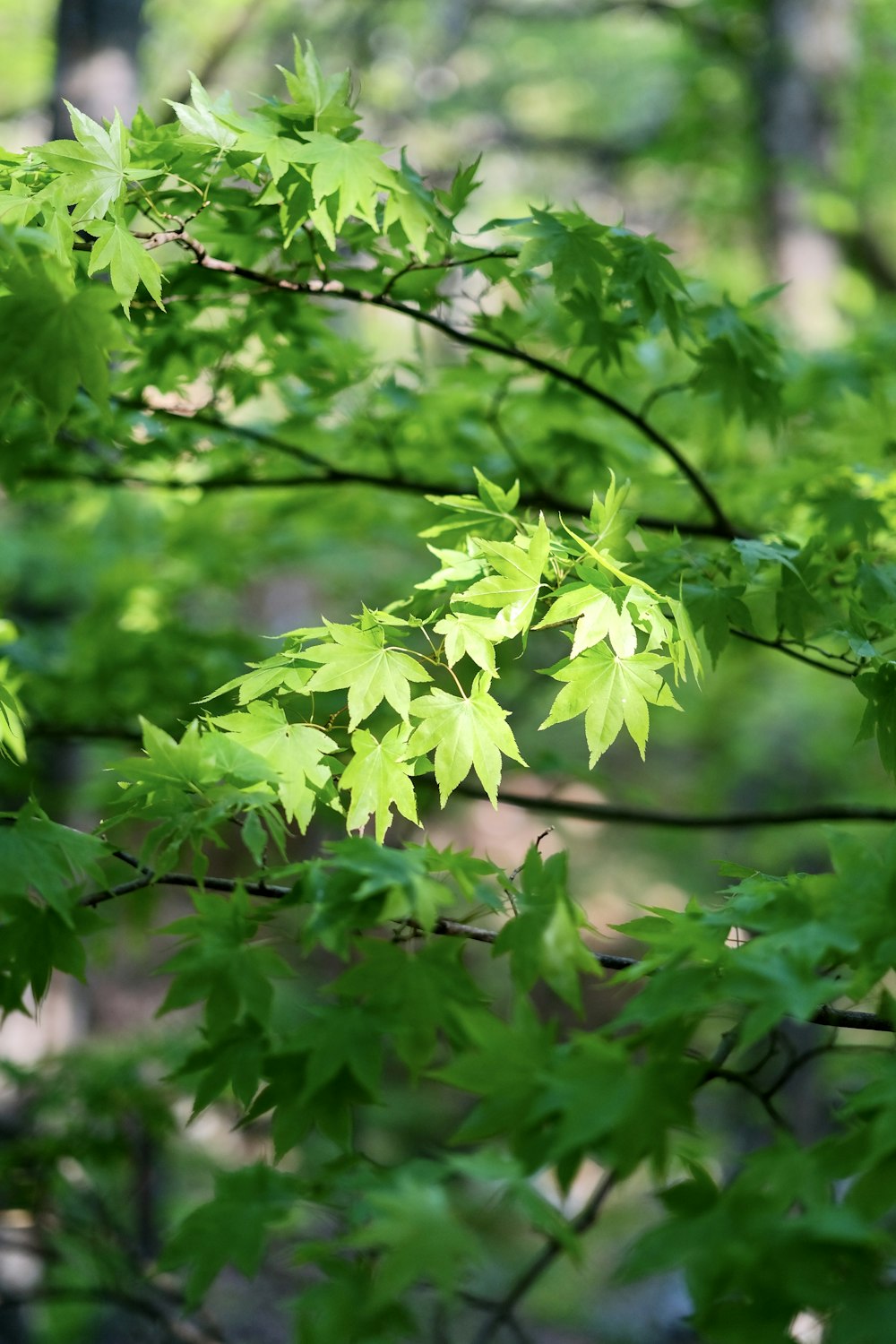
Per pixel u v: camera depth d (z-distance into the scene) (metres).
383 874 1.65
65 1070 4.44
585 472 3.74
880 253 11.06
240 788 1.90
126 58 5.32
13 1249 4.19
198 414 3.41
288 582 8.90
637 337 3.12
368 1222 1.50
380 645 1.98
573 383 3.10
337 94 2.38
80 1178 4.90
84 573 5.84
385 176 2.30
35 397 1.82
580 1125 1.35
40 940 1.80
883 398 3.83
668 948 1.70
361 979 1.67
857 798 5.24
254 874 1.81
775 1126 1.59
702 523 3.94
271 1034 1.74
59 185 2.08
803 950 1.55
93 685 4.20
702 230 11.86
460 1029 1.64
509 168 16.08
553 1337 8.43
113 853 1.92
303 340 3.13
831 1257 1.26
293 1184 1.59
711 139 11.01
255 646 4.45
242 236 2.72
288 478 3.90
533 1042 1.48
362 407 3.73
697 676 2.14
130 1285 4.01
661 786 12.65
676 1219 1.35
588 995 11.59
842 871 1.67
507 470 3.65
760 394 3.01
